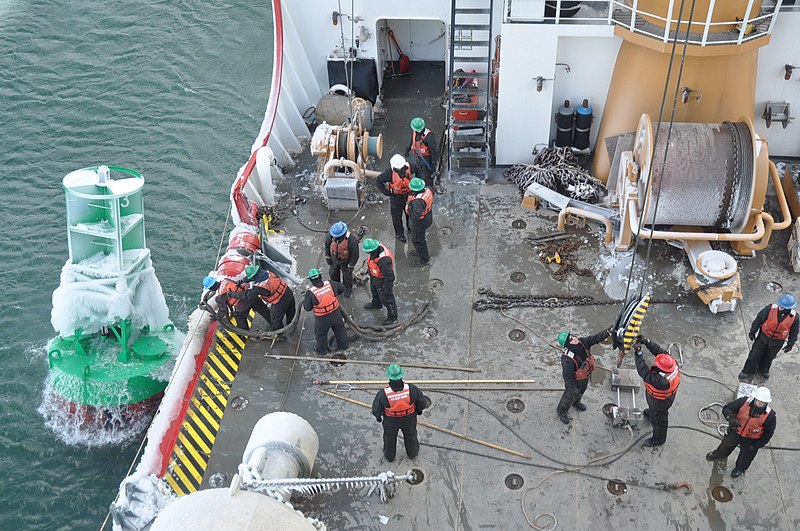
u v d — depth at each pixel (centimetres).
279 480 827
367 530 940
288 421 948
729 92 1251
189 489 988
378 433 1040
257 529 728
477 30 1401
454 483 982
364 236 1316
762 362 1062
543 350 1125
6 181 1959
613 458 996
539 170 1338
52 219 1858
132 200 1228
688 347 1119
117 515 862
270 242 1309
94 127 2112
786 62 1288
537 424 1038
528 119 1362
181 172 1958
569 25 1249
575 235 1284
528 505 956
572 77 1355
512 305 1184
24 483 1326
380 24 1602
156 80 2261
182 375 1114
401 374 911
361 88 1554
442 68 1689
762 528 925
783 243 1257
